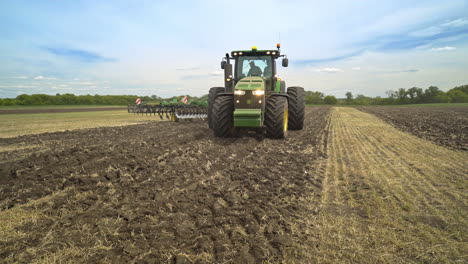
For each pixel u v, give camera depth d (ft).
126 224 8.49
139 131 33.27
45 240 7.62
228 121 24.58
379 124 41.91
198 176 13.53
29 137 29.53
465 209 9.66
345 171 14.74
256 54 27.35
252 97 22.77
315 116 61.72
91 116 66.23
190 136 25.98
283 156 18.22
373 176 13.75
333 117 58.03
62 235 7.88
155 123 44.16
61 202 10.34
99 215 9.15
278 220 8.78
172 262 6.62
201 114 47.67
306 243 7.54
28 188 11.89
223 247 7.18
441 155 18.52
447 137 26.91
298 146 21.97
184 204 9.96
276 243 7.47
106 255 6.84
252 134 27.30
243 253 6.94
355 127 37.52
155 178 13.20
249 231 8.07
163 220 8.75
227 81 26.91
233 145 21.61
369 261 6.72
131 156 17.40
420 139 25.99
